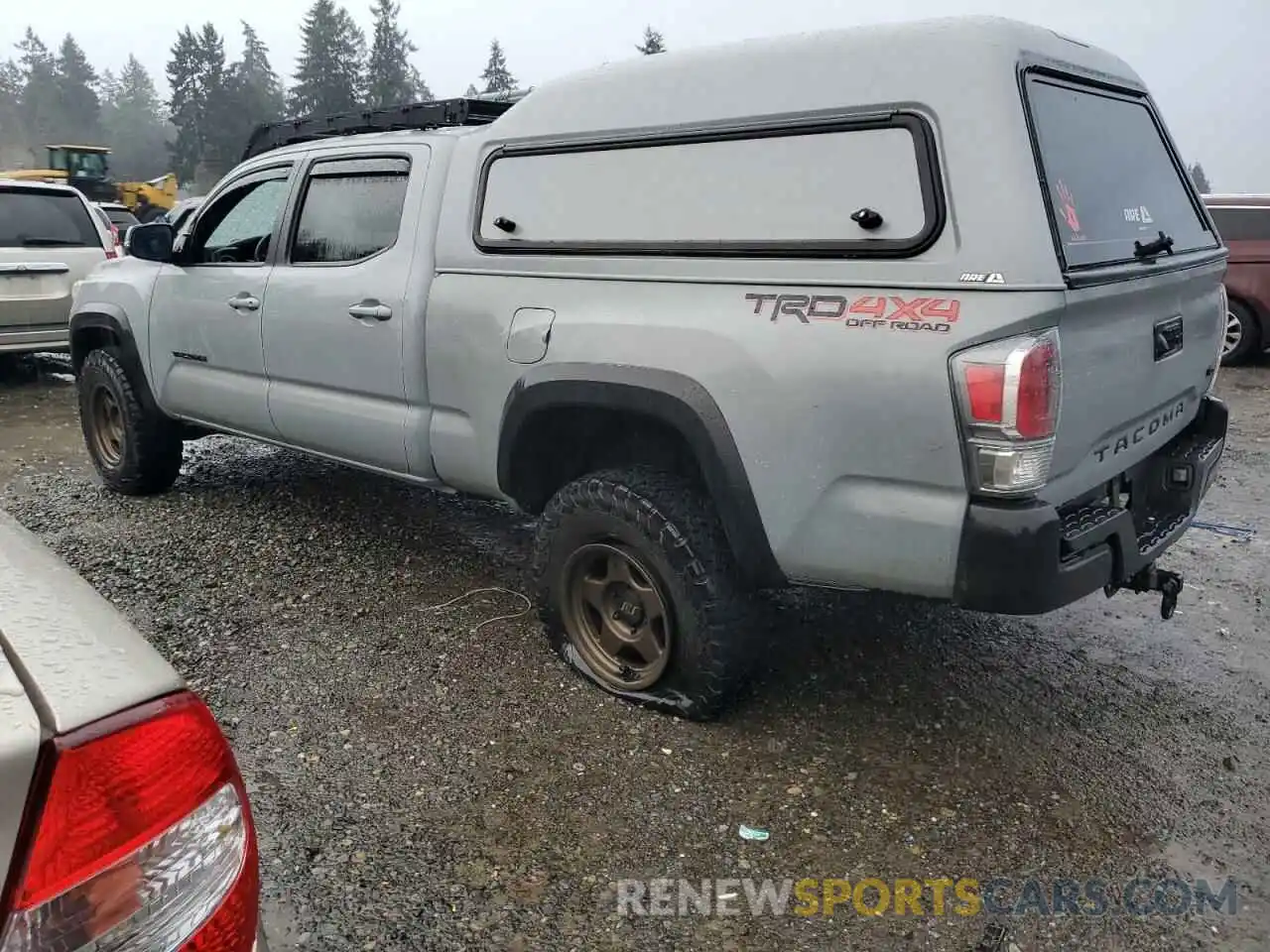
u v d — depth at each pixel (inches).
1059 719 132.0
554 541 134.3
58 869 44.7
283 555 183.0
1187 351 130.0
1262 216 384.5
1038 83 106.6
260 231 179.2
